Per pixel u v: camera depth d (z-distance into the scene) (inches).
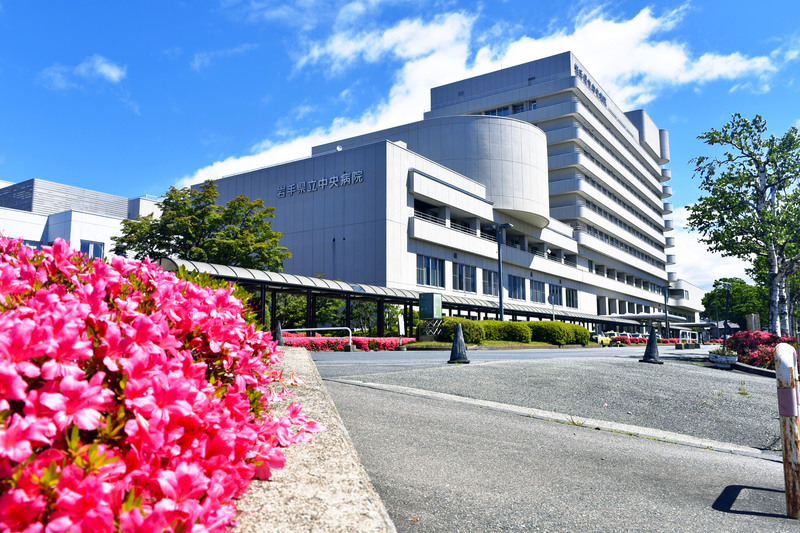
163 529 51.8
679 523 146.6
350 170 1628.9
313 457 114.8
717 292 3932.1
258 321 145.0
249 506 84.4
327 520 82.0
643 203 3841.0
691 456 234.5
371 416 266.1
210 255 1261.1
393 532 86.1
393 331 1409.9
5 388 48.8
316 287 1065.5
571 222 2837.1
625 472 197.9
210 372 92.8
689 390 397.4
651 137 3983.8
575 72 2886.3
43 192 2751.0
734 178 847.1
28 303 67.6
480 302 1734.7
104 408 56.5
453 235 1774.1
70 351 56.8
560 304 2583.7
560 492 167.9
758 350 636.1
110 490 52.1
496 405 321.7
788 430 158.2
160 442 59.3
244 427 84.0
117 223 2167.8
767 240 821.2
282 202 1780.3
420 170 1691.7
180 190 1298.0
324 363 548.1
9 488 48.6
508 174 2039.9
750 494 179.5
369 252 1552.7
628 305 3649.1
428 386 371.2
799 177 809.5
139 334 68.1
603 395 367.6
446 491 161.9
